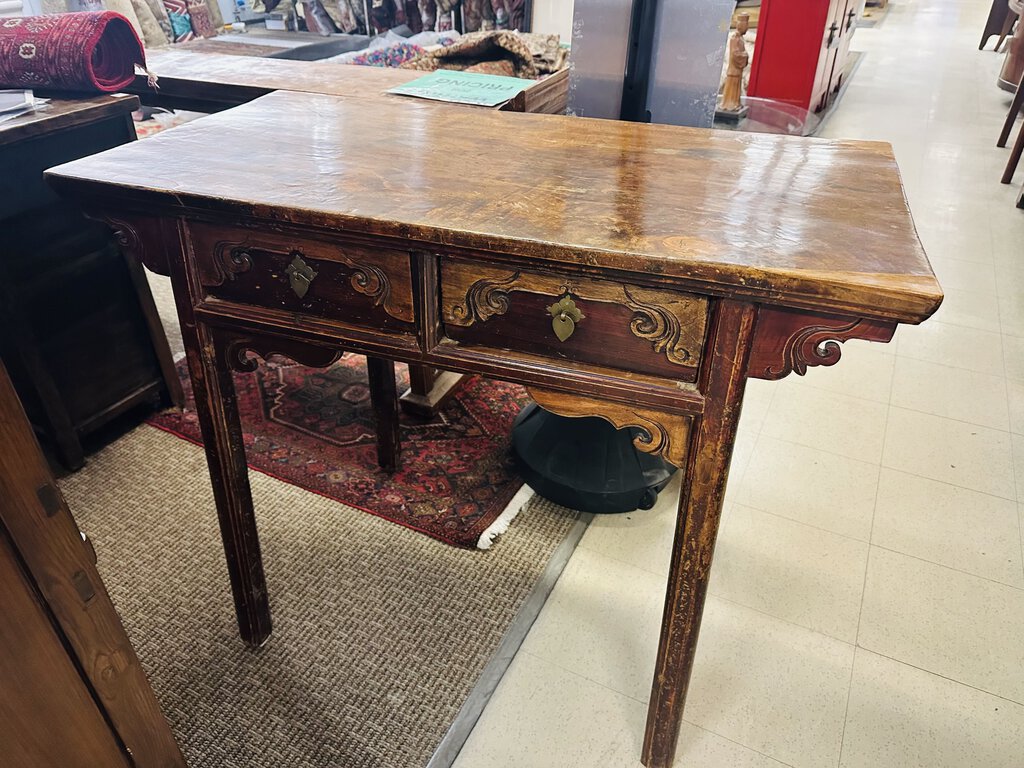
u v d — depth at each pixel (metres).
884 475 1.64
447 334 0.86
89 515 1.50
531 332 0.82
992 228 2.84
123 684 0.71
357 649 1.23
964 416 1.84
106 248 1.57
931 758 1.07
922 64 5.54
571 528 1.49
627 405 0.82
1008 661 1.22
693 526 0.86
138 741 0.76
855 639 1.25
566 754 1.07
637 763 1.06
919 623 1.29
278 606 1.30
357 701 1.14
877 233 0.75
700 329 0.75
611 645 1.24
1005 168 3.44
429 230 0.75
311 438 1.73
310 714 1.12
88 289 1.56
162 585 1.34
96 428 1.66
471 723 1.11
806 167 0.95
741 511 1.53
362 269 0.84
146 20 3.38
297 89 1.48
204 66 1.71
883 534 1.48
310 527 1.47
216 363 1.00
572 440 1.52
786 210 0.81
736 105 2.82
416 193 0.84
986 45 6.26
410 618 1.28
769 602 1.32
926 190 3.18
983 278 2.49
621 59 1.36
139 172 0.90
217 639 1.24
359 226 0.78
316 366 0.95
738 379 0.76
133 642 1.23
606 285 0.76
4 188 1.35
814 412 1.86
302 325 0.91
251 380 1.95
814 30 3.58
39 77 1.44
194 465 1.65
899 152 3.61
